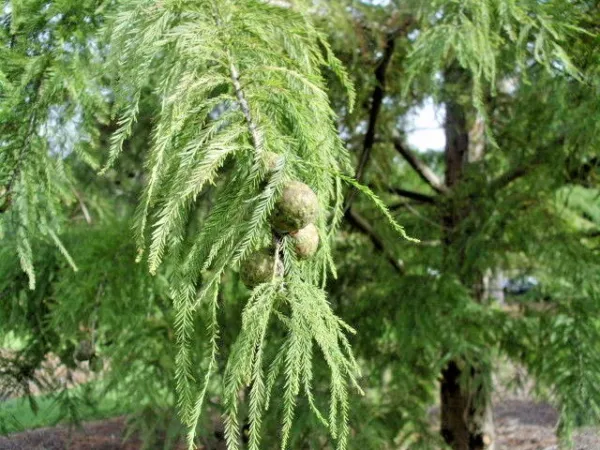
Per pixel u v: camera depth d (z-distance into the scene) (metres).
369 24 2.91
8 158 1.54
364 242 4.11
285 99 1.19
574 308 3.06
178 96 1.12
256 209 1.00
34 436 4.46
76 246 3.28
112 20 1.38
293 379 0.99
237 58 1.20
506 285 3.84
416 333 3.13
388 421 3.32
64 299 3.09
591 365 2.85
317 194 1.16
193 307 1.04
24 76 1.50
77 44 1.56
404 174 5.00
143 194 1.18
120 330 3.21
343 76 1.53
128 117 1.27
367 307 3.54
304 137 1.19
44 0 1.54
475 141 4.28
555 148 3.07
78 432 4.61
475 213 3.52
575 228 3.59
